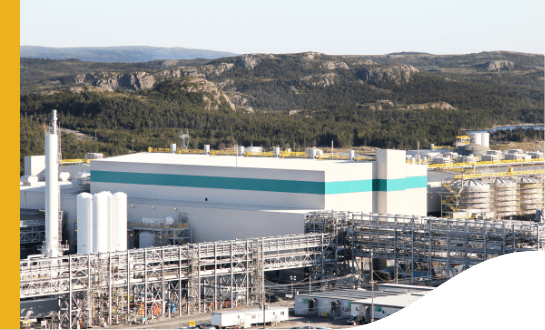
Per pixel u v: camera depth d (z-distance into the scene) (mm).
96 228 122500
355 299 102812
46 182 126688
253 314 100062
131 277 104562
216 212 138750
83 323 99562
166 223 138500
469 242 115188
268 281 126188
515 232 110812
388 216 123812
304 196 136625
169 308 106688
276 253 122500
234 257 114750
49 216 126438
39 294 95500
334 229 126562
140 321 103188
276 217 131250
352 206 139250
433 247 118188
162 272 106250
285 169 138875
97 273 101125
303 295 108125
